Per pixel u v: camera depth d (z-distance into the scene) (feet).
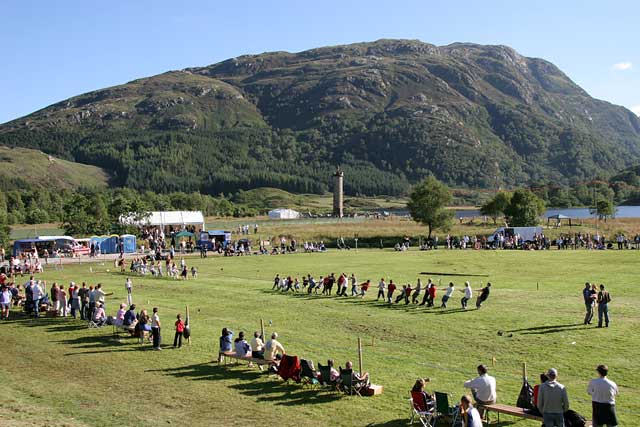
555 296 146.61
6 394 77.30
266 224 445.37
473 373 83.82
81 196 404.98
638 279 174.70
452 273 201.36
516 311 127.95
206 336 110.83
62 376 86.02
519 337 103.81
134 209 387.14
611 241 322.75
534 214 395.34
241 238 357.41
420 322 119.75
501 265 224.53
